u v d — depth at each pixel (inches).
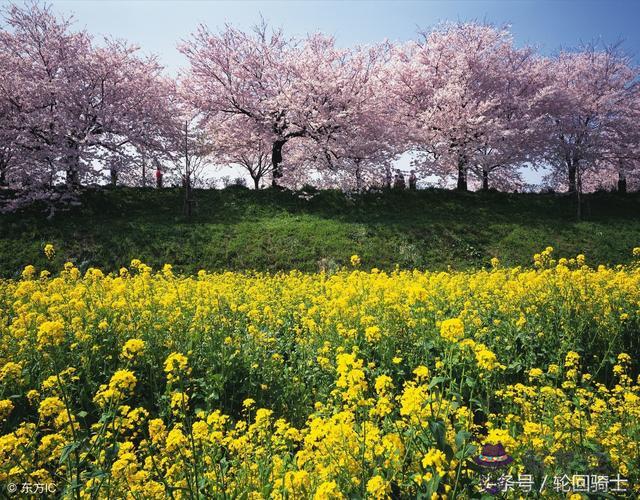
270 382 205.3
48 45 894.4
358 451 117.7
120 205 861.8
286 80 1052.5
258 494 114.3
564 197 1068.5
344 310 247.3
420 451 113.1
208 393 187.6
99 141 901.2
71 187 840.9
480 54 1152.2
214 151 1078.4
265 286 430.9
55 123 836.0
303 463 124.4
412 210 935.0
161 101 983.6
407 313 253.0
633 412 150.7
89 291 285.3
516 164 1115.3
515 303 273.1
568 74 1238.3
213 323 235.0
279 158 1079.0
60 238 706.2
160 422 134.6
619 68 1213.1
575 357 193.2
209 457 127.4
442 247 759.1
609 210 1005.2
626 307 253.1
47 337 133.8
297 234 775.1
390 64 1179.9
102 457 126.6
